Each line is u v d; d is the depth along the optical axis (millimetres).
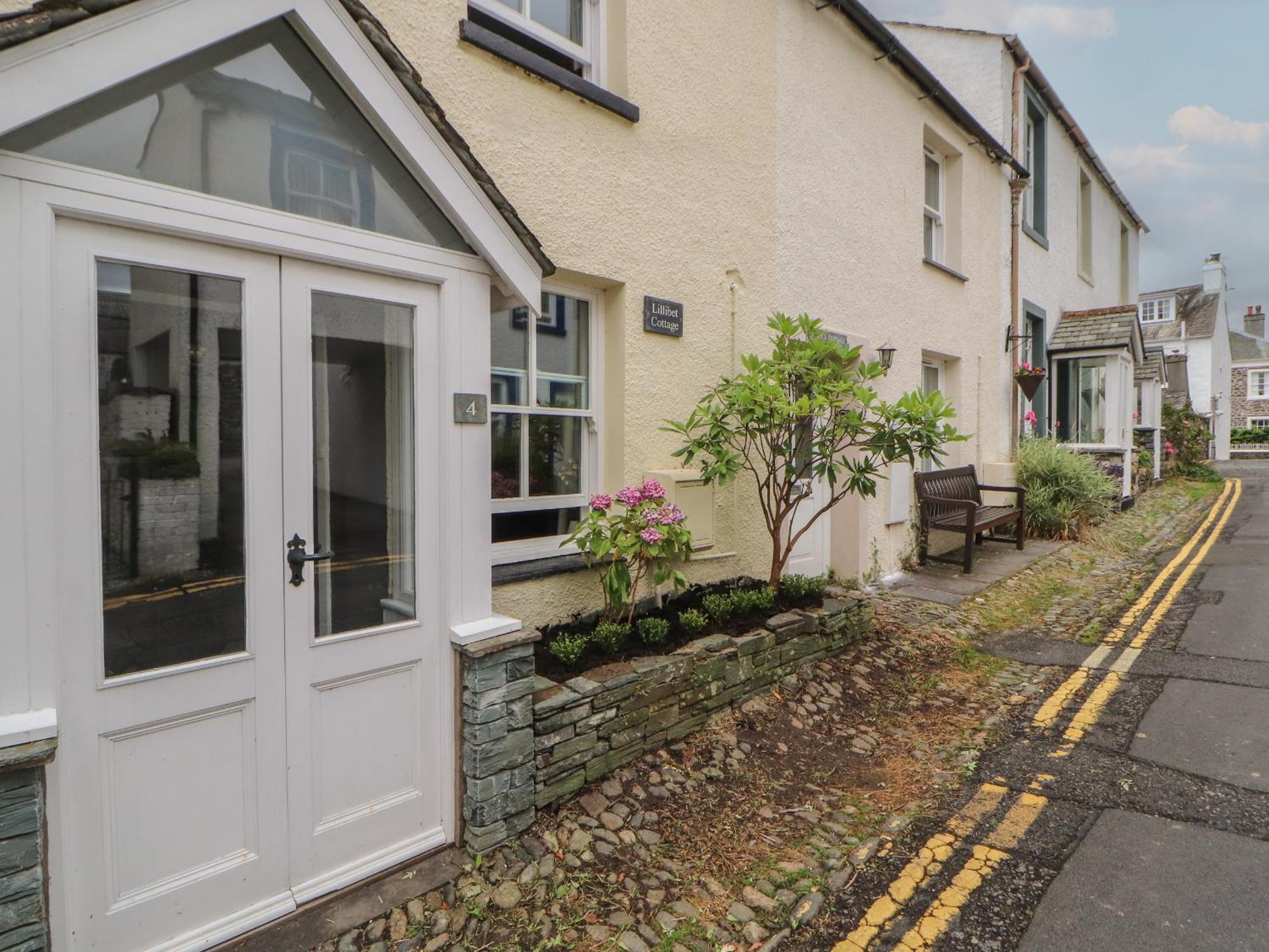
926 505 8289
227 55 2299
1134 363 14141
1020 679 5109
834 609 5031
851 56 6723
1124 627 6258
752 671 4262
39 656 1986
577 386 4578
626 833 3125
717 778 3604
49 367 1996
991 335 10016
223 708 2375
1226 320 38750
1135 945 2455
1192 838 3092
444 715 2936
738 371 5387
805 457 6027
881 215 7293
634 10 4512
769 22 5703
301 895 2566
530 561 4250
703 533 4922
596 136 4273
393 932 2508
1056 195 12734
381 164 2662
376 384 2750
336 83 2523
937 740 4184
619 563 3895
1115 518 11898
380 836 2783
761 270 5637
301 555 2531
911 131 7797
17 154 1925
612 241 4387
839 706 4500
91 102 2049
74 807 2090
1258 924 2541
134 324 2193
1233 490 17328
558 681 3441
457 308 2904
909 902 2742
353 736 2695
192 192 2219
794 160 5984
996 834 3178
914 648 5512
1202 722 4238
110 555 2164
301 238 2449
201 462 2334
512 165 3812
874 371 4789
